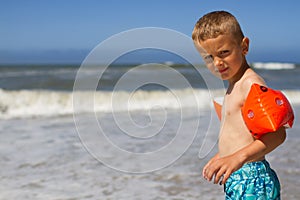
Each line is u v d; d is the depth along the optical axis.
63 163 5.46
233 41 2.59
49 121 9.03
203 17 2.70
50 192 4.31
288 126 2.45
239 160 2.39
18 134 7.41
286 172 4.82
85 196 4.18
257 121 2.43
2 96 11.25
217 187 4.41
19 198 4.13
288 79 23.06
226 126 2.79
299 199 3.91
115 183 4.59
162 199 4.05
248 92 2.62
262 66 59.06
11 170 5.12
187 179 4.69
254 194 2.60
